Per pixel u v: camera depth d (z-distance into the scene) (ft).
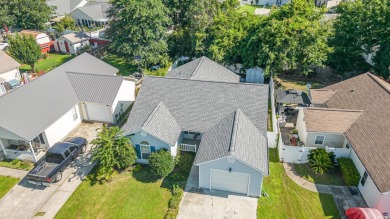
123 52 138.72
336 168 79.00
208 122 84.38
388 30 114.11
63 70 108.99
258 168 66.54
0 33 198.70
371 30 118.62
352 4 126.72
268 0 285.23
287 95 103.24
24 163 82.94
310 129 82.07
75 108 99.71
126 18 135.23
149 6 136.56
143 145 79.61
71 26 204.44
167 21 143.84
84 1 256.52
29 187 75.10
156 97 91.61
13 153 86.48
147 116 83.66
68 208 68.69
